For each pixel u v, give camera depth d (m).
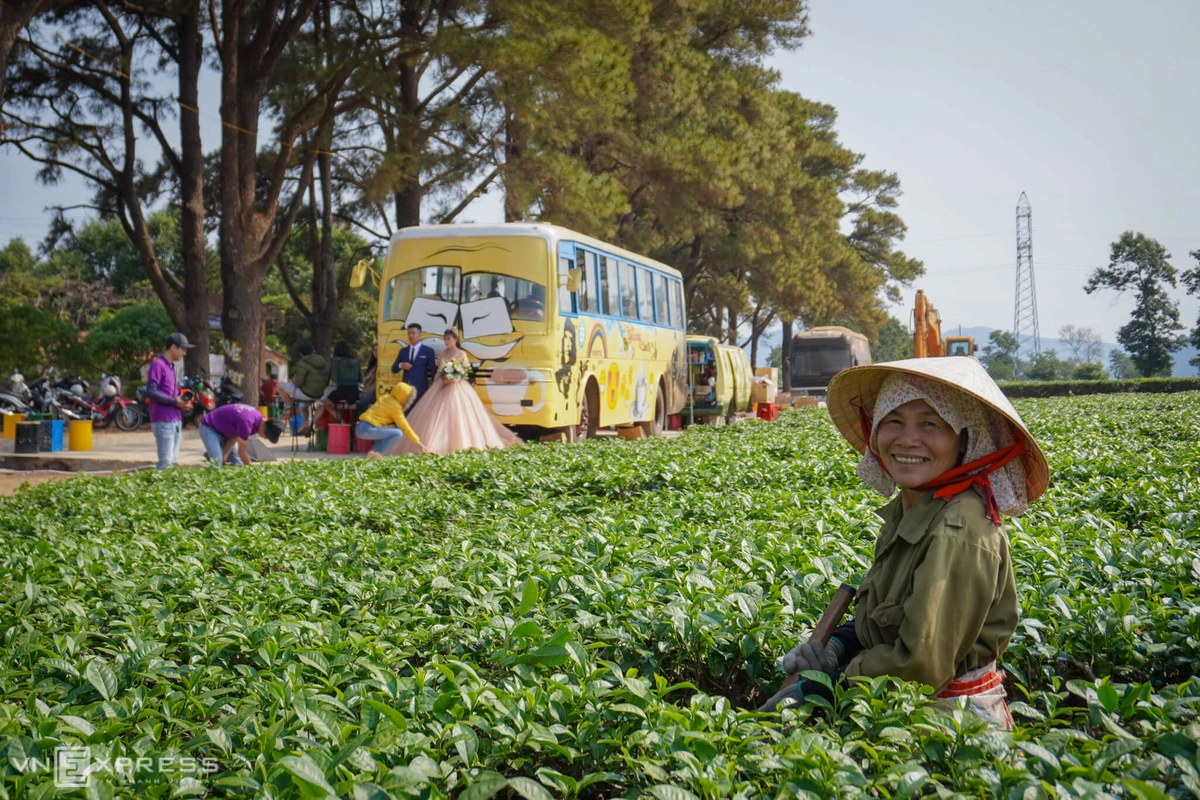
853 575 4.51
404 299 17.11
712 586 4.14
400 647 3.93
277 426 18.62
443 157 25.16
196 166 25.08
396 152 23.53
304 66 22.69
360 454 18.56
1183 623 3.64
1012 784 2.18
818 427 16.45
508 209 25.61
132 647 3.57
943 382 2.85
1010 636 2.86
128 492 9.26
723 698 2.74
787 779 2.22
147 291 60.22
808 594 4.09
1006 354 118.81
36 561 5.62
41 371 33.41
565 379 17.08
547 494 9.08
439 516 8.05
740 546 5.21
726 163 30.39
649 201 32.75
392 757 2.45
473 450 13.06
